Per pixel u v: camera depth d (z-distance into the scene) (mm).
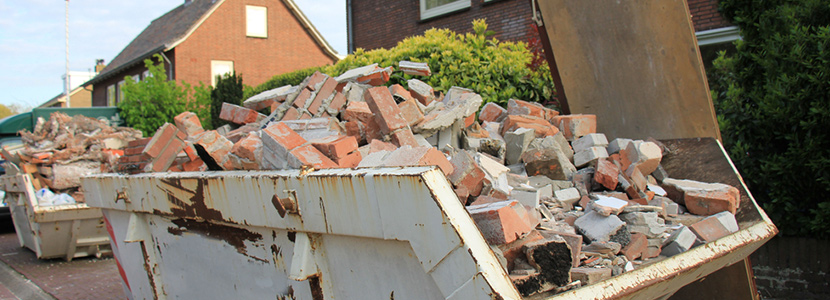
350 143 2330
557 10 3881
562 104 4246
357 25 10547
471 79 5129
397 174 1582
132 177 3049
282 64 24344
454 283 1499
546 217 2498
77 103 45406
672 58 3490
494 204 1904
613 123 3945
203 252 2645
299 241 1985
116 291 5406
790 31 4109
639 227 2467
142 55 22781
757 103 4391
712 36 5859
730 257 2385
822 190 4113
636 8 3506
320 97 3412
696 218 2703
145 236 3141
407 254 1654
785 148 4383
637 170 2994
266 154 2391
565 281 1734
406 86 5293
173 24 25578
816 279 4266
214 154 2707
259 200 2121
